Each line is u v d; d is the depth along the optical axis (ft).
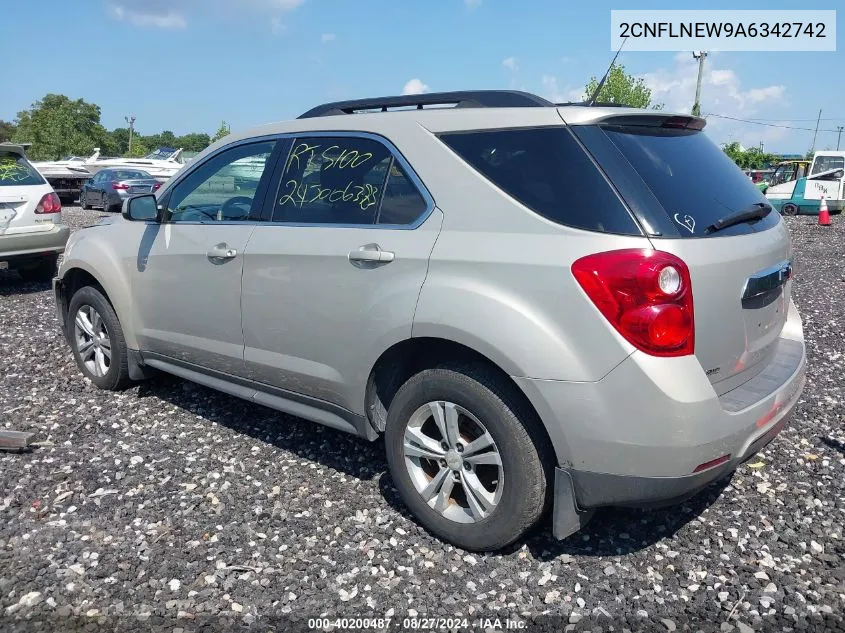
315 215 11.80
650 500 8.83
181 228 13.96
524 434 9.37
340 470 12.83
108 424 14.83
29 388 16.94
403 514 11.33
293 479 12.48
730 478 12.37
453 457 10.16
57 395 16.48
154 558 10.10
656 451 8.55
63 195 82.53
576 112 9.64
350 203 11.37
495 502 9.78
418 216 10.40
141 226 15.06
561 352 8.80
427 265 9.98
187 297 13.78
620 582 9.57
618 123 9.82
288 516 11.27
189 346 13.99
